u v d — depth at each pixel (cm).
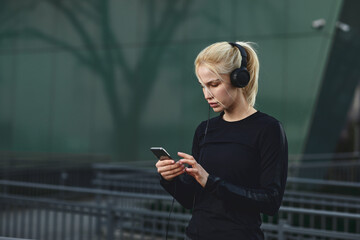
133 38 1571
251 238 176
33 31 1708
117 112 1580
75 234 734
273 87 1385
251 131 178
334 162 1470
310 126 1355
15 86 1725
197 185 190
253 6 1418
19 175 1119
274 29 1390
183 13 1508
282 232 429
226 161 179
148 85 1548
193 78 1488
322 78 1342
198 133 197
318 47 1336
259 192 170
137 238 629
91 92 1620
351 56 1434
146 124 1543
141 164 1506
